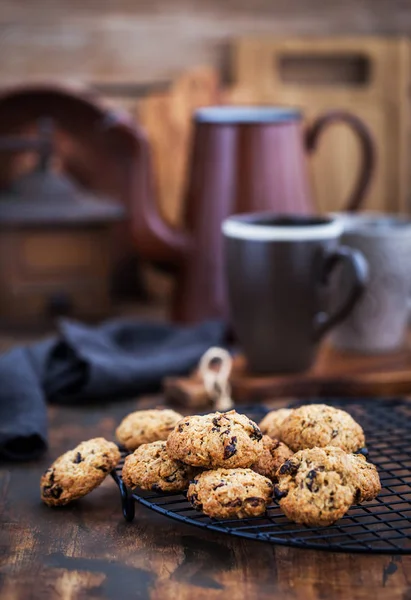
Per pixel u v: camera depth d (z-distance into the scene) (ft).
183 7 4.42
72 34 4.38
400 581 2.23
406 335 3.48
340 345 3.33
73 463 2.48
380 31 4.55
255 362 3.12
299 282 3.02
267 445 2.43
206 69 4.36
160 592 2.20
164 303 4.29
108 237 3.81
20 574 2.25
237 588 2.21
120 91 4.44
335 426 2.49
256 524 2.38
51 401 3.10
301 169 3.55
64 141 4.23
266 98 4.40
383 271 3.22
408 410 2.94
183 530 2.39
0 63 4.36
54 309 3.81
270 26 4.48
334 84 4.54
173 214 4.32
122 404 3.10
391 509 2.43
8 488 2.59
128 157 4.26
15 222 3.70
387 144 4.50
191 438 2.33
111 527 2.41
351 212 3.67
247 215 3.26
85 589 2.21
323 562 2.28
